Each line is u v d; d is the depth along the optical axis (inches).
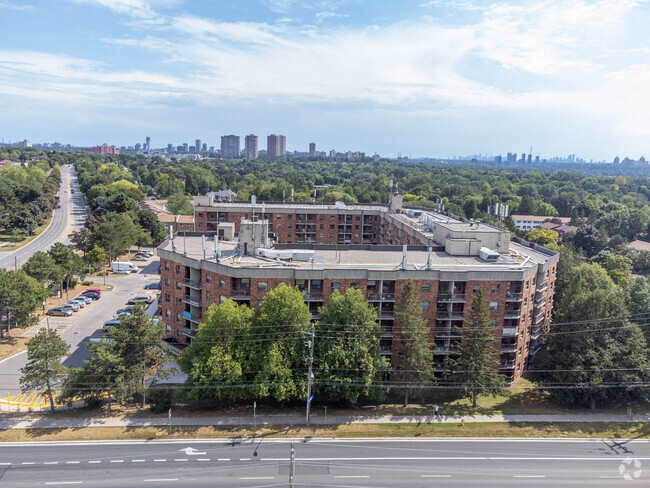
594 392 2498.8
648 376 2482.8
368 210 5305.1
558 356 2596.0
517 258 3159.5
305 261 2910.9
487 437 2301.9
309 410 2379.4
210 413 2447.1
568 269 3713.1
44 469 1952.5
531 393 2785.4
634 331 2578.7
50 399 2409.0
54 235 6717.5
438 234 3587.6
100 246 5255.9
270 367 2258.9
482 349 2493.8
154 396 2475.4
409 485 1913.1
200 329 2425.0
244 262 2827.3
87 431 2251.5
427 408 2566.4
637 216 7352.4
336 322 2405.3
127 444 2153.1
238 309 2426.2
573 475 2017.7
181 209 7854.3
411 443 2229.3
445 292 2743.6
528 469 2050.9
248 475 1947.6
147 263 5689.0
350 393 2369.6
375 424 2379.4
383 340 2760.8
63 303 4037.9
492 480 1963.6
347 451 2144.4
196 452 2102.6
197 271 2901.1
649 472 2057.1
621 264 4921.3
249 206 5201.8
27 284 3321.9
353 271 2672.2
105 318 3745.1
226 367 2283.5
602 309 2591.0
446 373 2598.4
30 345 2308.1
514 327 2778.1
